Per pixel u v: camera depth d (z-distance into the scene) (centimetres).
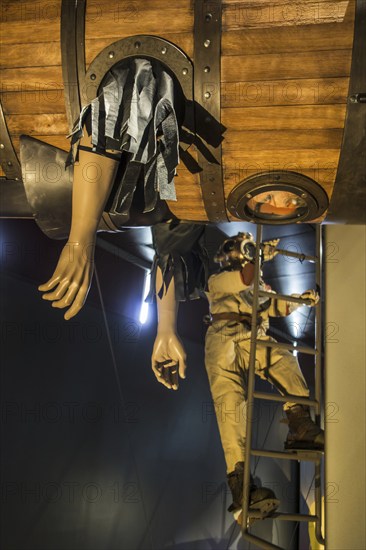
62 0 235
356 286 319
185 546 834
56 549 655
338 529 302
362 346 311
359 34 216
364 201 242
